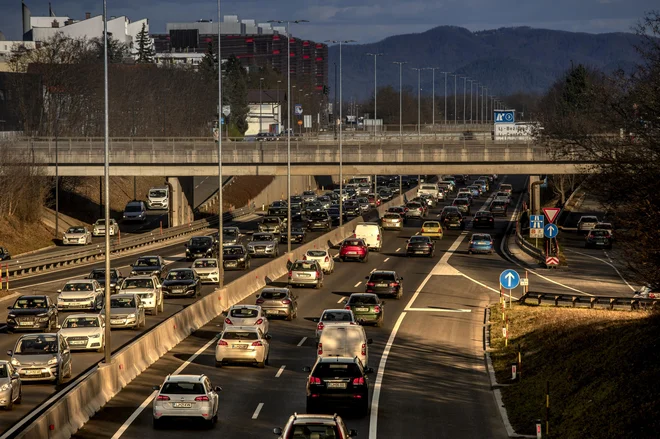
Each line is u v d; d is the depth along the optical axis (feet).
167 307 428.56
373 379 285.84
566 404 238.48
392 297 463.42
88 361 302.86
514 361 308.19
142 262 517.96
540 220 467.11
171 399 215.31
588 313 390.42
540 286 501.15
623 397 223.92
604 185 272.92
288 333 368.48
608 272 555.28
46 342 270.46
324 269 552.41
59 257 613.11
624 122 275.80
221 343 295.69
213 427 220.23
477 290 490.49
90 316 325.21
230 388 266.57
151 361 299.79
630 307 415.23
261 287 488.02
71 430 209.26
